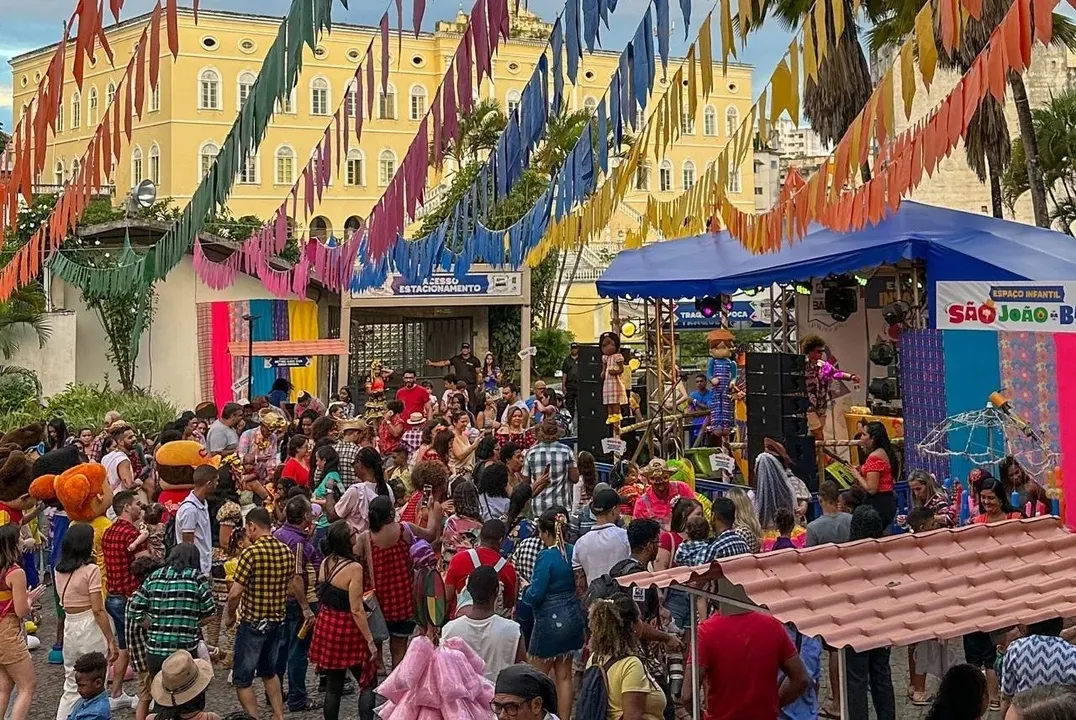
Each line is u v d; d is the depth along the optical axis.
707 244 14.84
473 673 4.82
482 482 9.07
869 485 9.10
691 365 30.14
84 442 12.84
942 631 4.12
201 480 8.36
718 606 5.75
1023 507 8.90
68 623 7.16
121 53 29.55
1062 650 4.01
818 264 11.84
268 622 7.08
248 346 21.81
